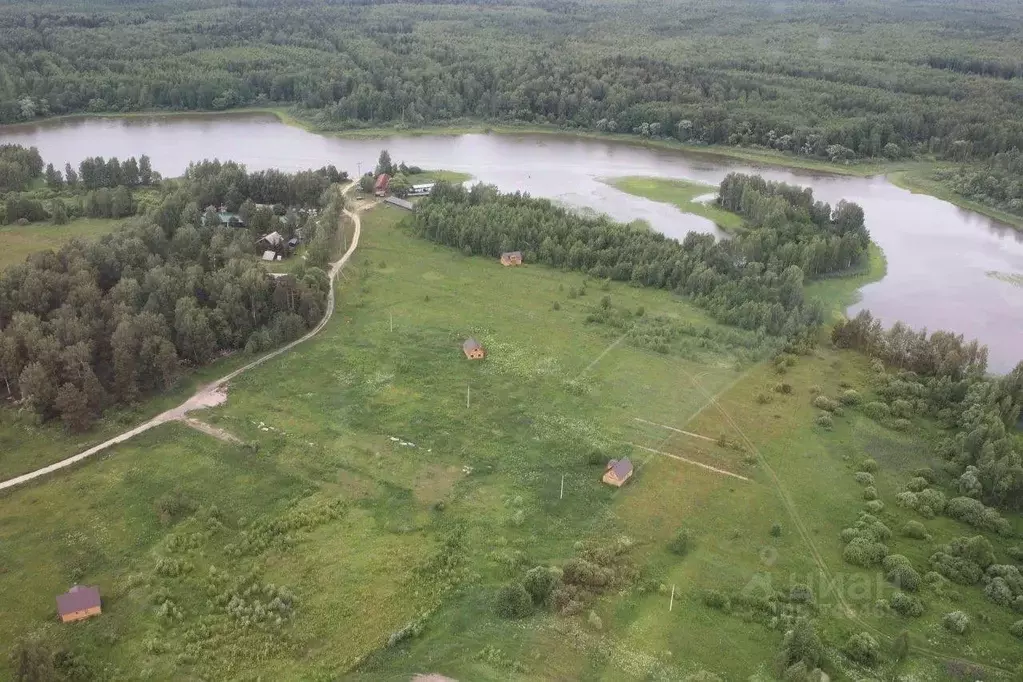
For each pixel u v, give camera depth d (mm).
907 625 96812
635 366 151750
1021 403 141625
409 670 88750
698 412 137875
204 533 108188
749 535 110438
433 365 150250
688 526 111625
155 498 114750
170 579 101125
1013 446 126875
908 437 134250
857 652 91438
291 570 102750
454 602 98125
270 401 138125
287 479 119438
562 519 112438
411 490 117688
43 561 103312
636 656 90875
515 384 144750
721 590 100562
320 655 90938
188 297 151625
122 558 104188
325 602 97812
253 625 94750
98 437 127125
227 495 115688
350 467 122312
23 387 130000
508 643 92375
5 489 115438
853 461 127250
